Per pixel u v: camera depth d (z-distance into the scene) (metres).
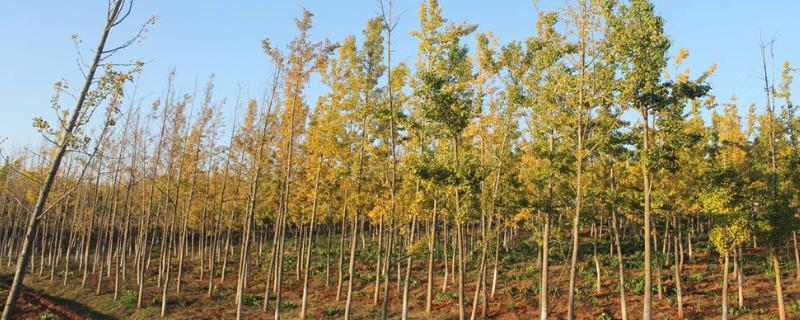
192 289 26.86
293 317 21.30
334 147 18.94
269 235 52.03
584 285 22.98
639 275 23.88
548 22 15.70
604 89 14.34
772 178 15.42
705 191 15.83
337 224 52.41
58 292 26.22
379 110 16.83
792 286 20.25
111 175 28.41
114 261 35.94
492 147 19.22
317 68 18.56
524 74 16.59
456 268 28.11
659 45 13.20
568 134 16.06
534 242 34.00
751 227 14.79
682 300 19.73
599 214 19.56
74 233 33.00
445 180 15.32
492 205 18.06
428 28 15.77
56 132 8.82
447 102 14.90
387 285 16.42
